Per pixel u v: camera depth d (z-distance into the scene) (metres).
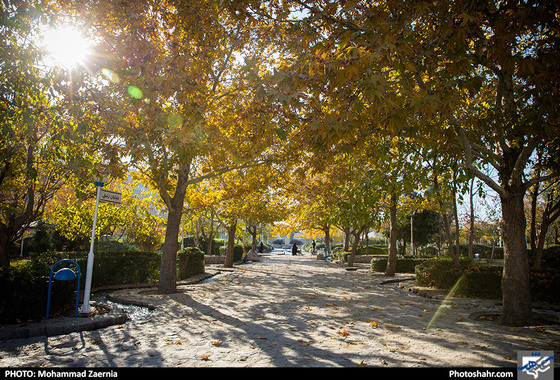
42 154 7.72
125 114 7.85
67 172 8.58
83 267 10.71
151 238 21.88
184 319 7.33
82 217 14.52
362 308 8.81
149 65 7.61
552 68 4.90
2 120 6.59
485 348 5.30
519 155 6.86
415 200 17.23
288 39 8.37
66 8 7.93
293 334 6.14
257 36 9.66
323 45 5.08
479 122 6.66
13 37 6.51
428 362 4.65
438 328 6.65
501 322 7.11
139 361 4.66
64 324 6.17
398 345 5.46
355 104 4.71
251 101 8.91
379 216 17.91
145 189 16.97
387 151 11.03
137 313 8.11
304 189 20.78
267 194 20.73
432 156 10.08
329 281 15.36
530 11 4.72
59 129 7.06
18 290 6.23
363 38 4.81
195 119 7.06
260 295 11.02
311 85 5.38
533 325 6.86
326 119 5.09
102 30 8.15
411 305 9.38
